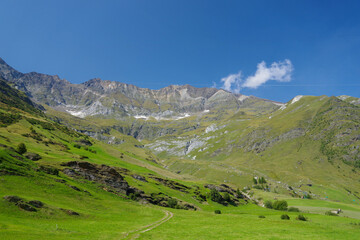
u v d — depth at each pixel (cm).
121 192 9719
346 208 15875
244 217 7681
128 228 4844
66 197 6212
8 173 5856
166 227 5359
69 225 4372
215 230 5309
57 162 9531
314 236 5006
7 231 3219
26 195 5197
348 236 5112
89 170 10000
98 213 5881
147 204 9556
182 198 14050
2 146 9125
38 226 3859
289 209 13900
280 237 4806
